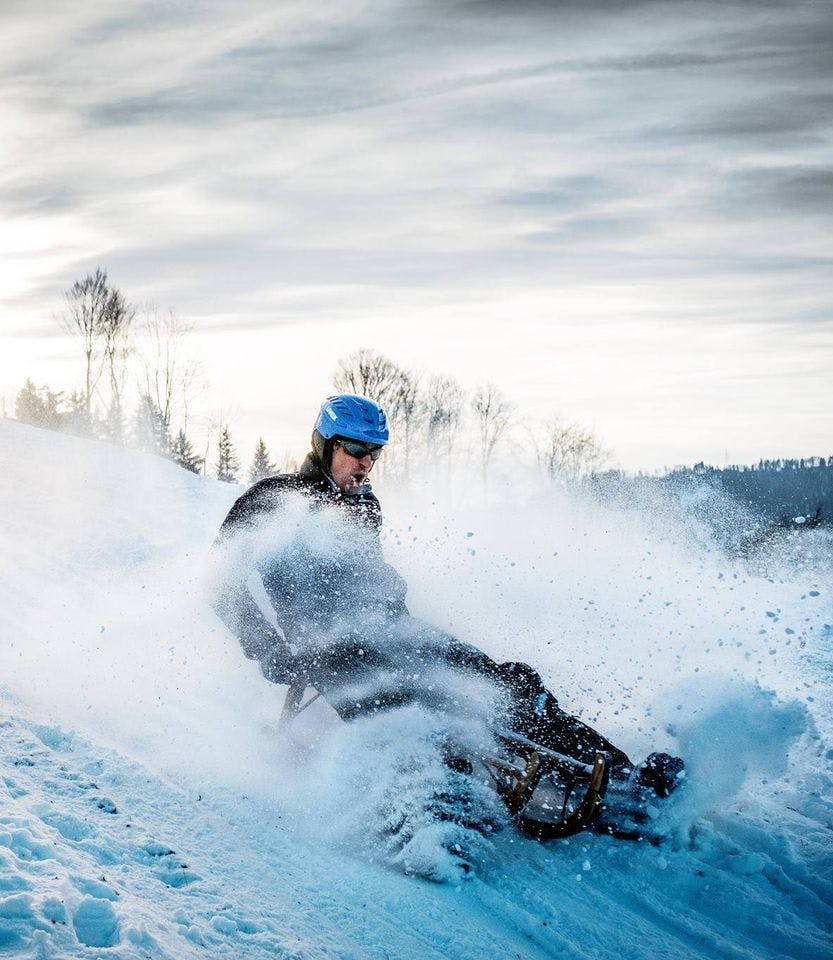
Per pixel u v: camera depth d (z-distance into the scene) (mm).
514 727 3418
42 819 2475
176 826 2797
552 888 3092
